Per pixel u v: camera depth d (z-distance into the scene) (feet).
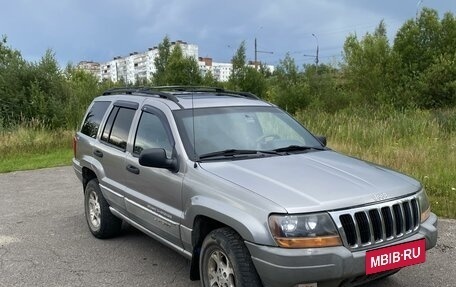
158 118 16.40
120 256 18.51
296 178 12.73
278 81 108.88
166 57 125.70
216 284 13.03
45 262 18.08
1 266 17.76
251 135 15.97
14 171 39.78
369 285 15.10
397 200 12.35
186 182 13.97
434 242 13.14
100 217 20.16
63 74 70.18
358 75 101.81
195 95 17.85
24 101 63.16
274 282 11.25
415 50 100.89
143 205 16.20
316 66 113.29
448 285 15.08
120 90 20.94
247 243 11.61
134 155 17.06
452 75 89.25
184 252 14.53
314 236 11.12
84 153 21.18
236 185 12.57
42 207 26.96
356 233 11.48
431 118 51.26
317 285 11.28
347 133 42.73
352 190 12.10
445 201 23.95
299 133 17.38
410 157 31.78
